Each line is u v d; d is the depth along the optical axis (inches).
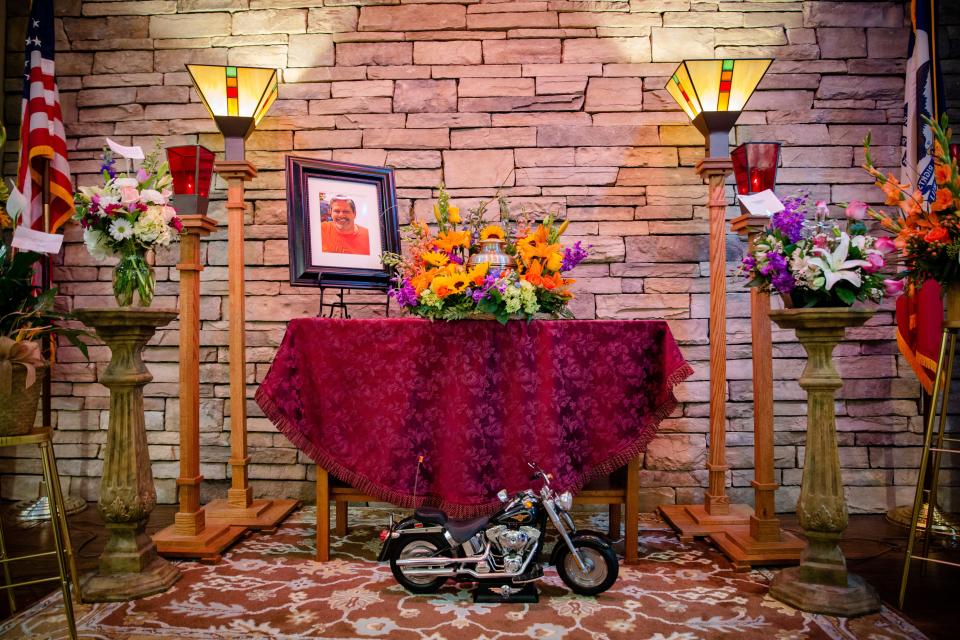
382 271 109.5
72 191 120.5
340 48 125.0
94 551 95.3
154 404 122.9
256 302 123.5
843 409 119.6
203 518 97.5
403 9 124.7
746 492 119.6
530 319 88.2
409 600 78.0
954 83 121.8
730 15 123.8
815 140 122.7
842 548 97.6
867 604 74.3
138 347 82.8
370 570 87.8
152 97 125.3
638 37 123.9
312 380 89.7
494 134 123.8
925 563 89.7
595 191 123.0
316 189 106.6
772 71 123.3
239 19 125.7
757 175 95.7
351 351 89.2
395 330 88.7
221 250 124.1
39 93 114.0
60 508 76.8
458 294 87.9
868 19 123.0
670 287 121.9
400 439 87.7
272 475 121.0
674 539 100.9
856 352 119.7
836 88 122.8
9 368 68.2
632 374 88.3
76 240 124.0
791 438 119.7
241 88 103.5
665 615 73.8
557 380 86.9
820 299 77.0
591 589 79.3
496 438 88.0
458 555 80.9
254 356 122.7
